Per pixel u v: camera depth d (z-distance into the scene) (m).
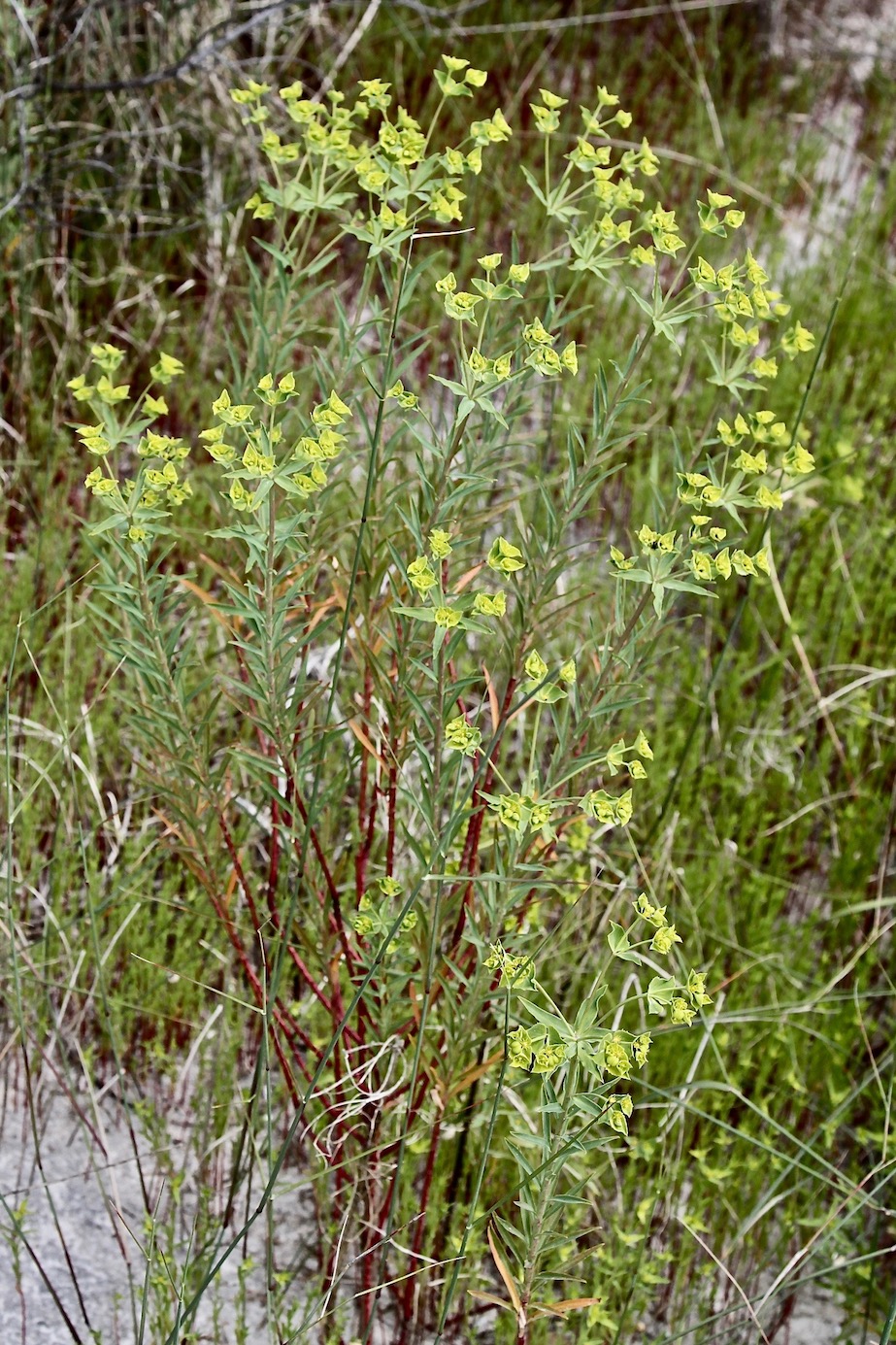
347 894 2.35
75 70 4.10
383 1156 2.23
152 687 1.95
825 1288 2.55
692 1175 2.55
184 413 3.76
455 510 2.04
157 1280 2.14
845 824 3.23
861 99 6.05
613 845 2.92
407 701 1.91
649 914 1.62
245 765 2.07
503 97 5.19
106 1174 2.48
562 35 5.55
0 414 3.69
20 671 2.89
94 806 2.92
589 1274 2.40
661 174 5.06
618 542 3.74
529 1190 1.83
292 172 4.31
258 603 1.84
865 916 3.14
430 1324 2.35
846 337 4.52
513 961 1.64
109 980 2.69
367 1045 2.02
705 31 5.82
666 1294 2.48
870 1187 2.63
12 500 3.52
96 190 3.97
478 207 4.62
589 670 2.16
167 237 4.29
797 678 3.57
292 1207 2.50
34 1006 2.59
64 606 3.19
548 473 3.71
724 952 2.90
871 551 3.81
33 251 3.85
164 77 3.70
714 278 1.76
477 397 1.68
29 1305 2.28
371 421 2.69
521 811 1.61
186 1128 2.58
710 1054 2.68
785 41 6.00
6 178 3.78
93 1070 2.63
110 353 1.82
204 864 2.07
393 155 1.80
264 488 1.58
